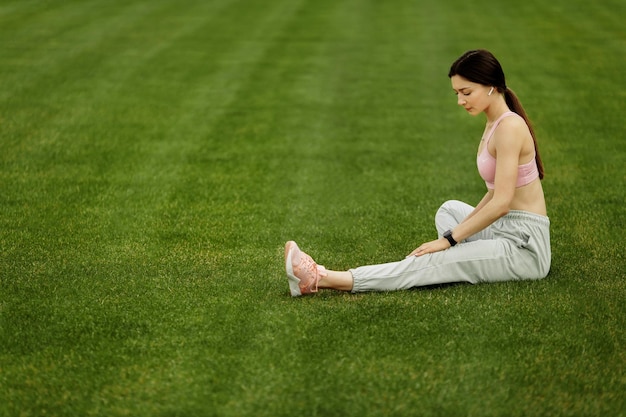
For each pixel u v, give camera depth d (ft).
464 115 37.70
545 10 63.26
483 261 18.57
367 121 36.68
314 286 18.29
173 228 23.81
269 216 25.04
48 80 41.88
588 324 16.99
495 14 61.87
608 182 28.43
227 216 24.99
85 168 29.60
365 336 16.46
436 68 46.21
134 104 38.24
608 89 41.42
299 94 40.86
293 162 30.99
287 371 15.16
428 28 57.00
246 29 56.29
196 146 32.63
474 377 14.90
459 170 30.32
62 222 24.18
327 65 46.78
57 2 64.28
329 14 62.13
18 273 20.13
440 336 16.44
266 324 17.10
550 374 14.98
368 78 44.06
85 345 16.29
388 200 26.86
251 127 35.40
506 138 17.90
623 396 14.25
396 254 21.86
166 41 51.88
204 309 17.90
